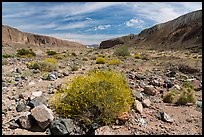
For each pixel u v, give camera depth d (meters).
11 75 15.06
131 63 26.73
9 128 6.27
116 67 21.84
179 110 8.23
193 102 9.07
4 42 139.25
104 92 6.47
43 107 6.38
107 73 7.58
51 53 63.94
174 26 129.25
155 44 120.81
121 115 6.64
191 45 90.50
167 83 12.52
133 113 7.26
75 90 6.61
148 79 13.98
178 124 6.98
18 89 10.77
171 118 7.29
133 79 13.79
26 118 6.31
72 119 6.33
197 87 11.94
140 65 23.94
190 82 12.99
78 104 6.49
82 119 6.25
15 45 152.25
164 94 10.38
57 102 6.98
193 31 98.19
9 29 191.38
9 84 11.88
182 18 129.50
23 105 7.55
